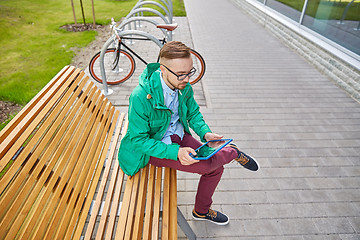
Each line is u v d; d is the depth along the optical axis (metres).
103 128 2.06
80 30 7.31
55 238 1.19
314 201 2.36
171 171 1.76
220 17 9.11
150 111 1.51
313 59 5.21
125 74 4.70
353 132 3.28
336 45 4.62
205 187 1.77
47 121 1.50
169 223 1.47
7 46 6.07
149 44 6.29
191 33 7.23
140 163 1.66
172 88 1.58
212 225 2.12
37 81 4.53
